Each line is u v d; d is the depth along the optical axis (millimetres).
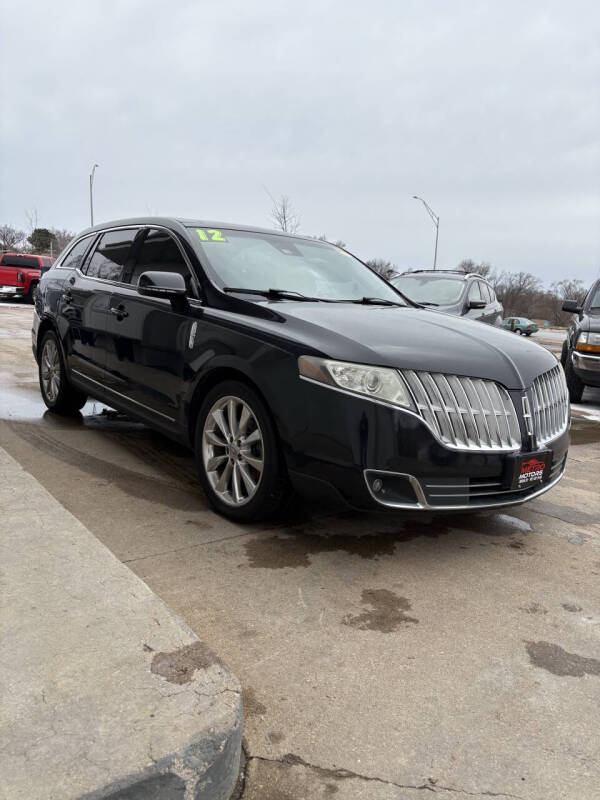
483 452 2941
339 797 1630
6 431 4891
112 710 1613
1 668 1754
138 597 2152
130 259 4469
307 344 2980
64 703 1631
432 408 2854
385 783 1681
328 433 2854
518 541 3363
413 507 2861
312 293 3973
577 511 3908
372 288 4422
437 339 3205
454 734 1874
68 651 1844
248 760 1737
